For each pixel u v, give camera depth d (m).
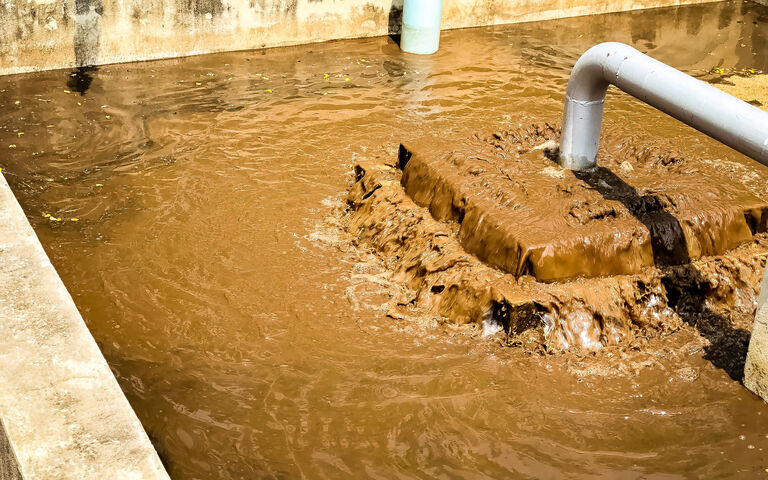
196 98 6.63
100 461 3.43
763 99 7.10
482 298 4.55
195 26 7.27
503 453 4.04
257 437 4.06
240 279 4.84
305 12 7.69
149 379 4.28
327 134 6.22
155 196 5.46
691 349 4.53
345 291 4.78
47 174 5.63
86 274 4.83
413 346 4.49
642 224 4.69
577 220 4.68
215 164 5.80
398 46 7.90
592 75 4.83
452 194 4.91
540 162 5.15
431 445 4.06
